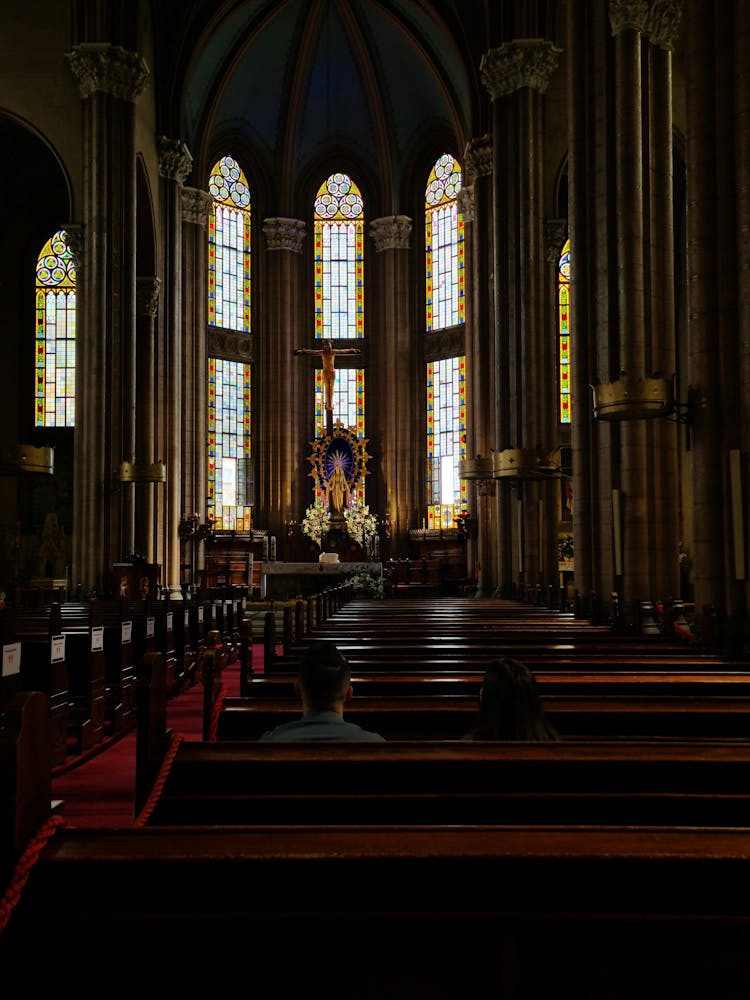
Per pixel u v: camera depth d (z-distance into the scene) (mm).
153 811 3605
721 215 11609
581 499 18234
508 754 3977
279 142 42094
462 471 28297
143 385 31766
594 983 2445
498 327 27844
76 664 9953
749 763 3939
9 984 2400
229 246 41531
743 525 11195
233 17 35625
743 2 11438
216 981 2430
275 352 41938
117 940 2428
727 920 2447
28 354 38188
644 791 3932
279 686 7055
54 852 2471
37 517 37094
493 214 29125
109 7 26984
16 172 37156
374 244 42688
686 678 7109
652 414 12633
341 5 38062
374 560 40094
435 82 39281
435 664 8055
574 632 12047
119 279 26719
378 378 42250
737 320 11523
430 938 2445
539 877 2486
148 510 29859
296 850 2506
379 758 3914
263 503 41562
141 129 30453
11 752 2209
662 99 17844
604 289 17875
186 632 16094
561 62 28000
